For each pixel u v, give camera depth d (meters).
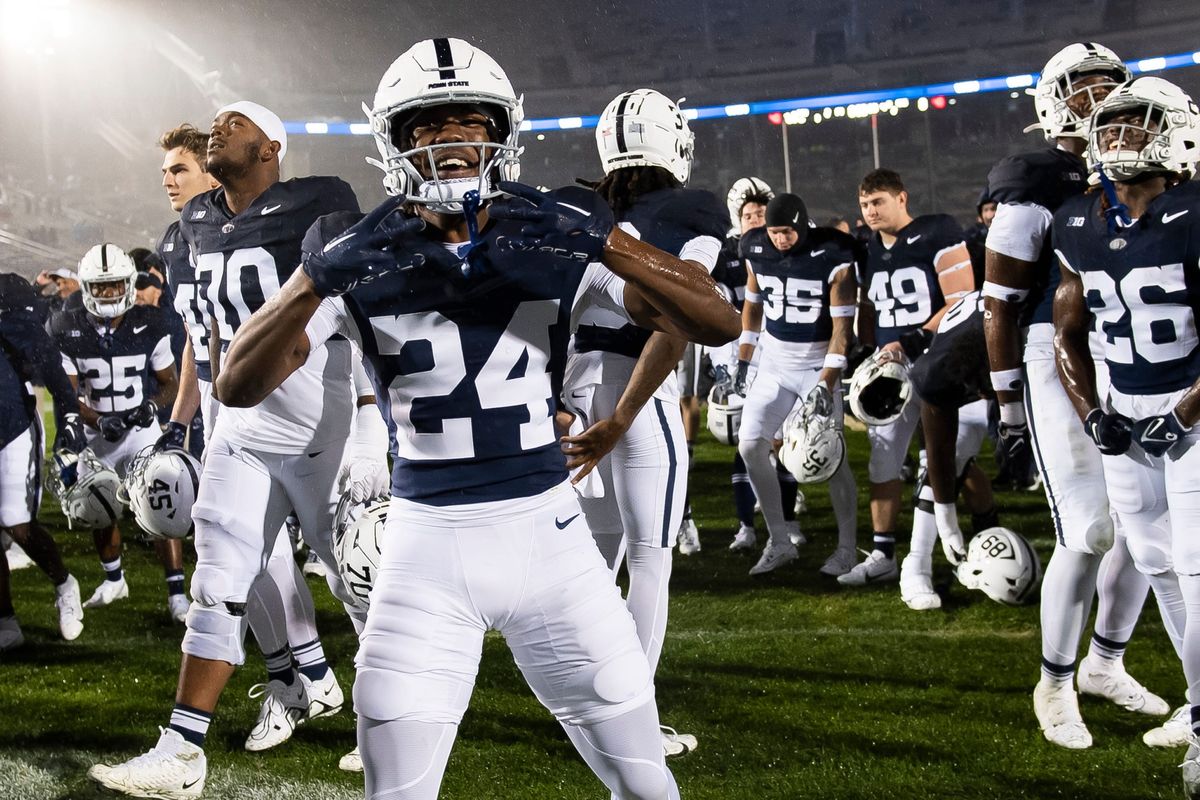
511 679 3.77
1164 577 2.86
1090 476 2.97
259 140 3.06
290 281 1.72
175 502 3.46
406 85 1.73
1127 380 2.78
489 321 1.77
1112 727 3.21
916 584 4.54
